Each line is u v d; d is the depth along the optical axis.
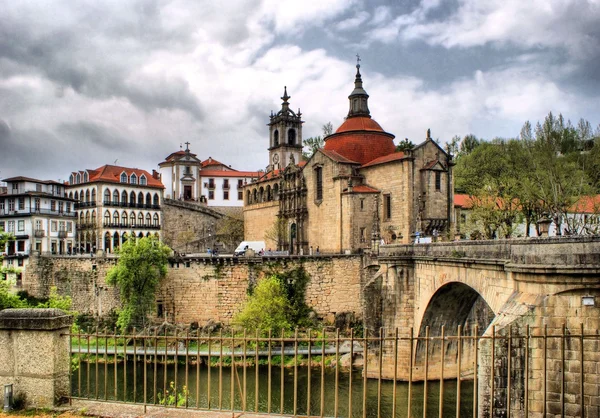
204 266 90.69
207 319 90.06
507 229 90.81
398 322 61.53
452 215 94.44
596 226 78.62
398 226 92.19
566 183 86.75
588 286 28.64
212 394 55.22
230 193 169.25
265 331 75.12
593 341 28.67
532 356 29.47
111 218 129.50
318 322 88.50
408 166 90.75
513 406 29.45
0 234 63.03
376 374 62.69
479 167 131.50
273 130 145.25
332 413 49.81
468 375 60.75
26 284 99.94
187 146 169.50
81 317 94.88
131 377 62.06
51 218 121.31
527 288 31.22
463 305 57.56
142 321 86.88
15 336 23.34
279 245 115.00
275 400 54.03
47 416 21.94
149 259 87.44
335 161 99.38
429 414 48.75
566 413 28.78
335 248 99.00
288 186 115.38
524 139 108.31
